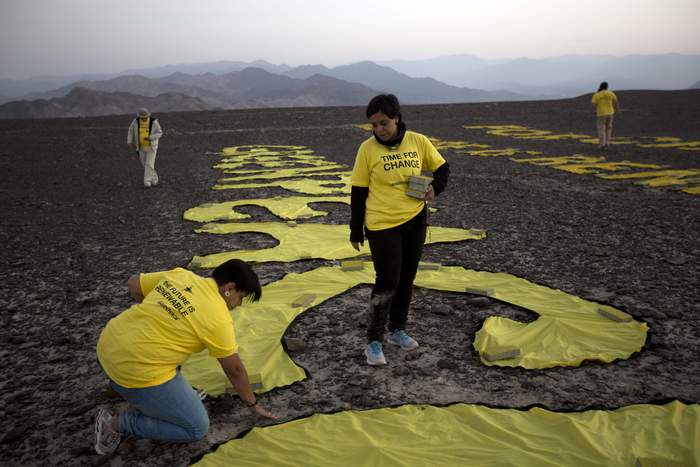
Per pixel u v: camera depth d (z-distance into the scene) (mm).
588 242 7156
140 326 2906
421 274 5992
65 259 7125
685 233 7453
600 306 4930
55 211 10164
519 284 5598
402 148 3820
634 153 15609
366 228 3916
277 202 10227
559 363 3982
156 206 10344
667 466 2668
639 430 3084
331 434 3148
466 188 11242
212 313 2947
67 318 5195
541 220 8414
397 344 4383
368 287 5746
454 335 4586
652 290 5406
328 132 23688
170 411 2979
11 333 4898
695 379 3736
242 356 4273
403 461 2879
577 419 3201
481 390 3688
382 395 3658
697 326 4562
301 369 4004
